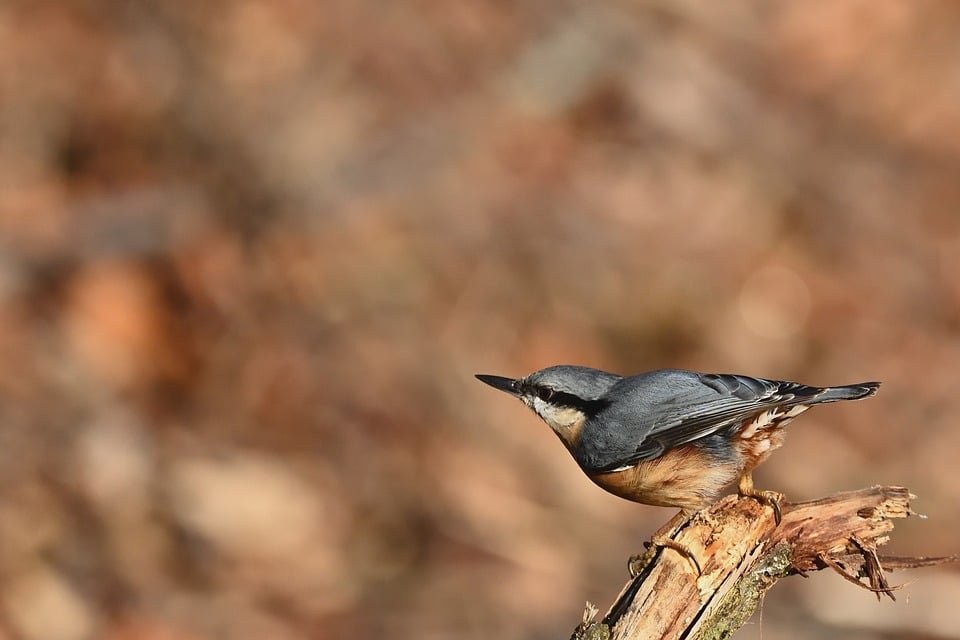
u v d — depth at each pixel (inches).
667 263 608.1
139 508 455.5
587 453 331.3
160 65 585.0
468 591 460.8
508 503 496.4
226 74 593.9
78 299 512.1
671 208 631.2
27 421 466.9
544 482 507.5
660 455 319.3
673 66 685.3
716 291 604.1
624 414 324.8
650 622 255.9
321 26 629.6
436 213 586.9
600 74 668.1
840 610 469.1
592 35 679.1
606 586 474.0
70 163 551.8
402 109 619.5
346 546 468.8
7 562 421.7
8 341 490.3
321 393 514.6
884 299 632.4
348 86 615.5
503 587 464.8
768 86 706.2
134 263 528.1
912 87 737.0
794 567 269.3
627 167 639.8
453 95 634.8
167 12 600.1
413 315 550.3
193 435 489.1
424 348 539.5
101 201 539.5
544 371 346.3
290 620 438.3
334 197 574.9
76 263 520.7
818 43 738.2
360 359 529.0
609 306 581.9
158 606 429.1
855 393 305.7
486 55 658.8
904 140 708.7
